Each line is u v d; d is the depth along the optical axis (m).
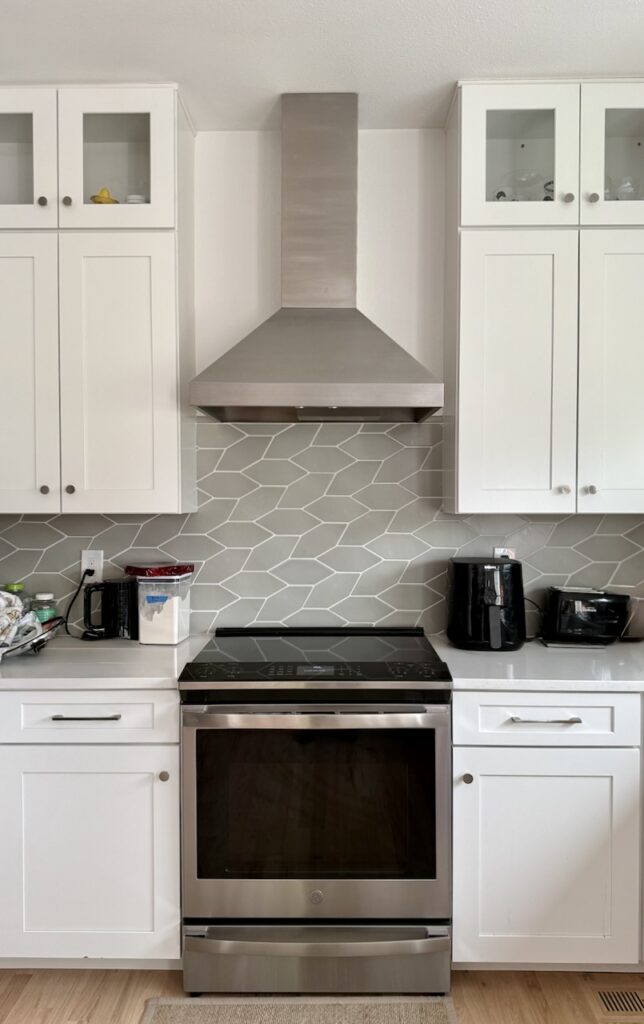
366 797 1.89
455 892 1.90
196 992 1.90
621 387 2.14
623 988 1.92
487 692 1.89
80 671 1.97
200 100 2.24
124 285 2.15
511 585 2.21
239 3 1.77
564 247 2.13
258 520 2.45
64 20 1.83
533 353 2.14
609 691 1.88
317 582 2.45
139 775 1.92
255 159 2.43
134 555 2.45
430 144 2.42
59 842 1.92
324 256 2.20
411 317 2.43
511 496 2.15
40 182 2.14
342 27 1.86
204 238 2.43
